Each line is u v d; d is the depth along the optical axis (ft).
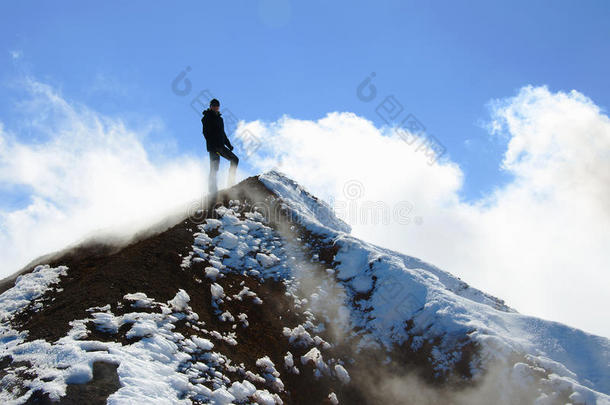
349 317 28.76
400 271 31.24
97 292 22.12
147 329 19.75
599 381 24.22
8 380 15.85
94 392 15.16
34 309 22.82
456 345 25.99
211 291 25.68
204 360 20.07
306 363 23.95
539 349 25.90
